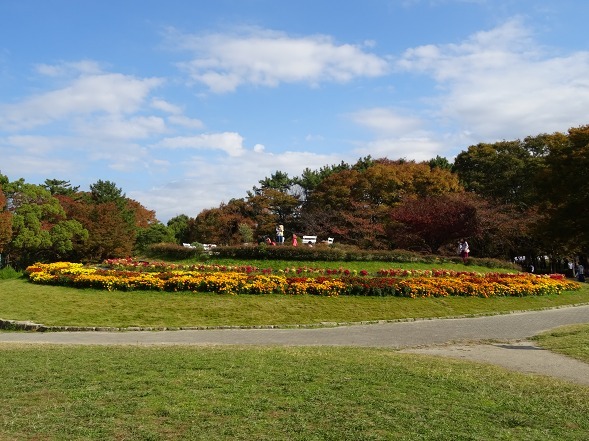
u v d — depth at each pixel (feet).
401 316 58.34
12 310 55.83
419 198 142.51
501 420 21.62
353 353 36.37
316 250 85.97
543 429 20.83
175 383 25.50
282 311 57.26
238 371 28.30
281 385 25.58
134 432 18.76
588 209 119.34
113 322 51.88
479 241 136.15
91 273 69.00
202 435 18.58
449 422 20.85
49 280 68.69
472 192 156.76
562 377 31.37
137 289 64.08
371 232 137.39
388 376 28.27
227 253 86.79
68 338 45.16
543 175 130.93
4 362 30.58
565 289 84.12
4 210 141.38
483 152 169.68
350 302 61.93
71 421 19.83
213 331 49.73
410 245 118.73
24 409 21.24
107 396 23.16
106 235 161.99
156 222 249.14
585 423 21.89
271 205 179.11
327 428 19.63
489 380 28.84
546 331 50.44
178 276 65.62
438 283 69.67
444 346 42.75
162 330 49.93
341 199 157.17
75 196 204.95
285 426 19.74
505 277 81.46
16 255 150.10
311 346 40.73
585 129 128.06
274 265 83.10
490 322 56.75
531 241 147.95
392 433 19.30
